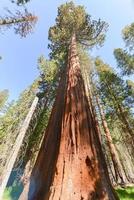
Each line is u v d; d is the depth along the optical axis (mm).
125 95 20125
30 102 19000
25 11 12672
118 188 14008
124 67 19781
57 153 4664
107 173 4457
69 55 11930
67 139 4656
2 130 17828
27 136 18375
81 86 6750
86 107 5754
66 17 21562
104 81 21297
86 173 4047
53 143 5523
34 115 19375
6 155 14492
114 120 19875
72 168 4090
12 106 20609
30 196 5152
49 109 19984
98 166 4227
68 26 21641
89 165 4199
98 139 5055
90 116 5484
